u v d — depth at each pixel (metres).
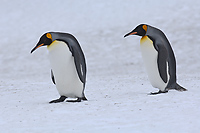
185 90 15.07
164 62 14.20
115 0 81.19
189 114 10.36
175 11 67.12
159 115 10.42
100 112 11.23
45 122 10.19
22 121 10.45
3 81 24.31
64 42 12.91
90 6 78.56
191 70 34.81
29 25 69.19
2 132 9.31
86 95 15.41
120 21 65.56
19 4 84.75
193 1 72.44
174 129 8.83
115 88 17.48
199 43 49.59
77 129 9.23
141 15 67.44
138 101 12.96
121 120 10.05
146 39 14.23
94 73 36.31
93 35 58.59
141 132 8.71
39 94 16.44
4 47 56.00
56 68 13.16
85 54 49.09
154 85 14.96
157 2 75.62
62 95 13.84
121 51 49.41
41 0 86.50
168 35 54.66
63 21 69.75
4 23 71.94
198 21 60.00
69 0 84.44
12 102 14.20
